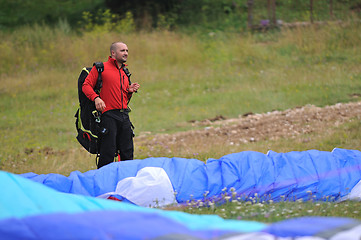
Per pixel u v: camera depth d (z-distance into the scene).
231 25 85.94
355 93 48.81
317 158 20.14
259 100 50.28
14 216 11.22
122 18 89.69
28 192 12.16
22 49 72.31
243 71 63.09
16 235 10.60
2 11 97.75
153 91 58.28
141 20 87.62
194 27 87.50
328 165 19.81
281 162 19.80
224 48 71.12
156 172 18.72
